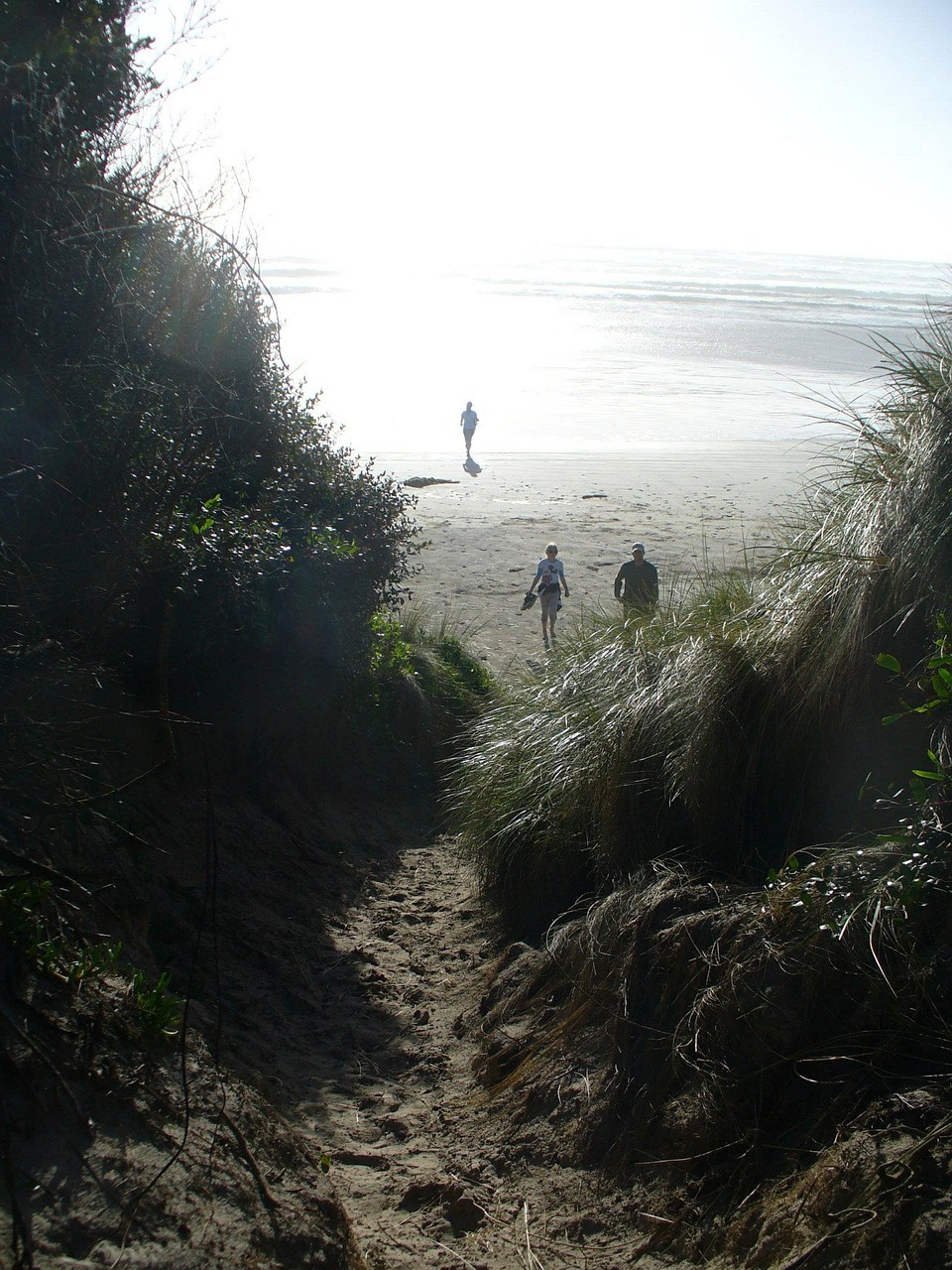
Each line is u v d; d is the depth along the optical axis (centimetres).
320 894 656
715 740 496
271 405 788
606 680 617
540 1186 375
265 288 432
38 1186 246
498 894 620
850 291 11650
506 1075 448
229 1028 455
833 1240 267
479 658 1269
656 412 3603
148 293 398
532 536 1972
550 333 5966
